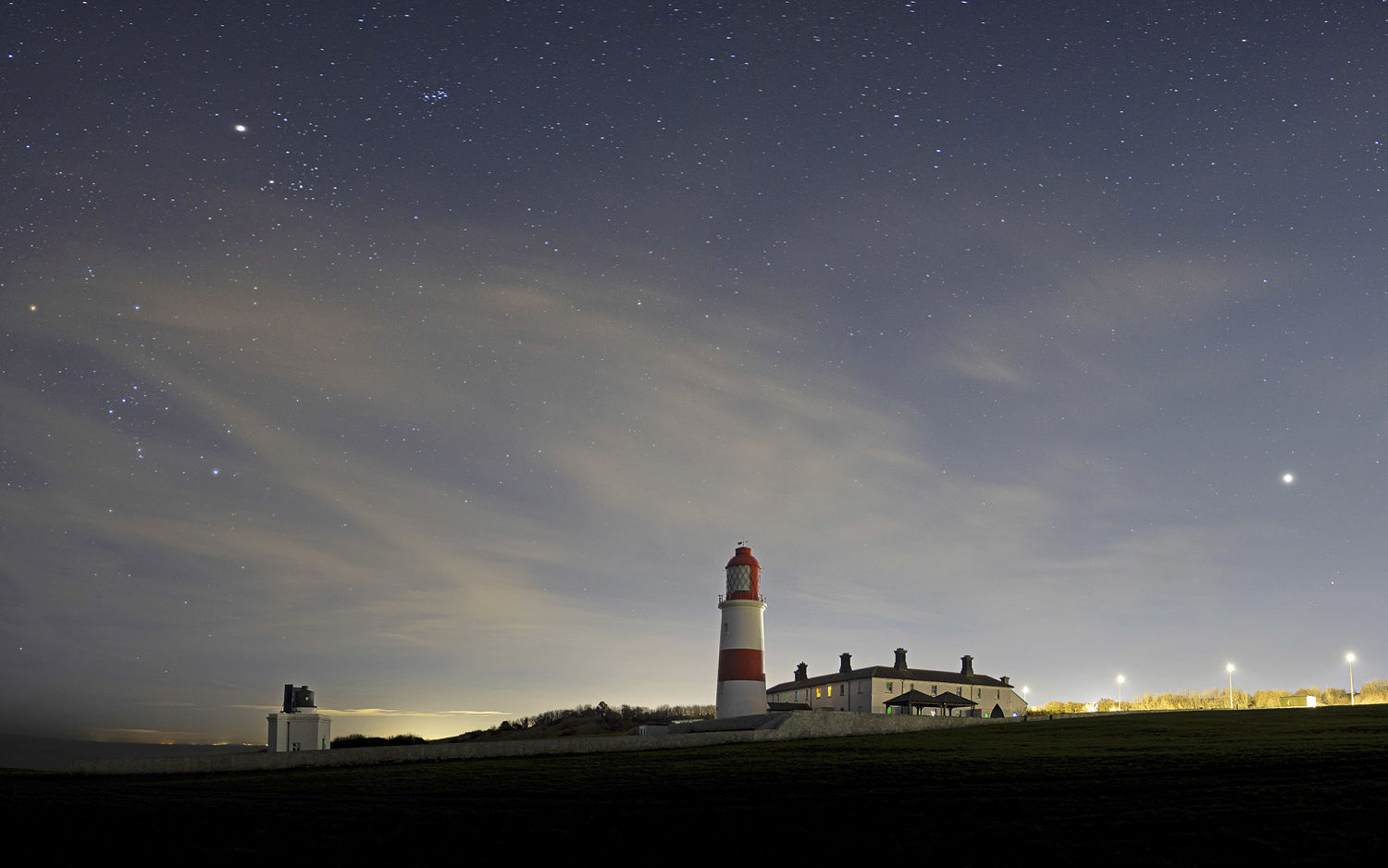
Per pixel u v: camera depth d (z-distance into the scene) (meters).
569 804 31.97
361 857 26.36
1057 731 51.84
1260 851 23.69
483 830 28.78
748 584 67.31
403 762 43.78
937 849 25.48
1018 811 28.56
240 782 38.06
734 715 64.69
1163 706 95.50
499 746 45.59
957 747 44.09
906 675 90.50
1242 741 41.22
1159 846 24.53
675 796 32.94
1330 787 29.42
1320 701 86.81
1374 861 22.73
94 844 27.81
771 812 29.91
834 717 54.81
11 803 32.81
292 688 50.88
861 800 31.02
